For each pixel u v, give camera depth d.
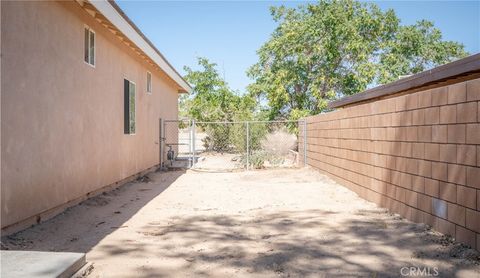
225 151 23.14
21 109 5.52
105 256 4.63
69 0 7.09
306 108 21.09
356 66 20.81
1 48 5.06
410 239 5.17
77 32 7.54
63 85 6.91
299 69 20.80
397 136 6.73
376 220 6.37
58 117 6.71
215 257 4.59
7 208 5.18
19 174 5.47
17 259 4.03
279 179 12.14
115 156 10.01
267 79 20.91
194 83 25.05
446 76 6.35
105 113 9.21
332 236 5.43
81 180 7.75
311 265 4.28
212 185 11.04
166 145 16.44
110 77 9.56
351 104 11.82
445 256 4.47
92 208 7.50
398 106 6.67
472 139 4.58
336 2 20.81
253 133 19.75
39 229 5.74
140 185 10.95
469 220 4.65
